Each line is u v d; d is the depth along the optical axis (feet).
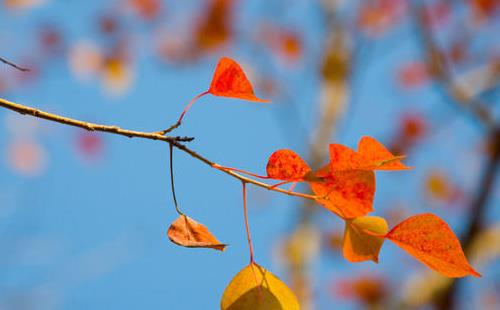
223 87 3.77
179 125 3.80
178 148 3.76
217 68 3.77
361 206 3.72
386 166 3.69
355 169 3.71
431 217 3.72
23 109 3.73
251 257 3.78
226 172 3.75
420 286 9.78
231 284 3.77
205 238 3.77
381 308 10.27
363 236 3.76
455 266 3.70
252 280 3.77
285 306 3.76
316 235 9.82
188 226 3.78
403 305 9.61
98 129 3.75
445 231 3.71
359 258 3.76
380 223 3.75
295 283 9.15
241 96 3.77
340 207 3.74
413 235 3.72
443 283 9.62
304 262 9.27
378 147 3.69
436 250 3.71
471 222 10.19
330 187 3.72
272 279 3.78
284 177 3.72
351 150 3.70
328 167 3.73
